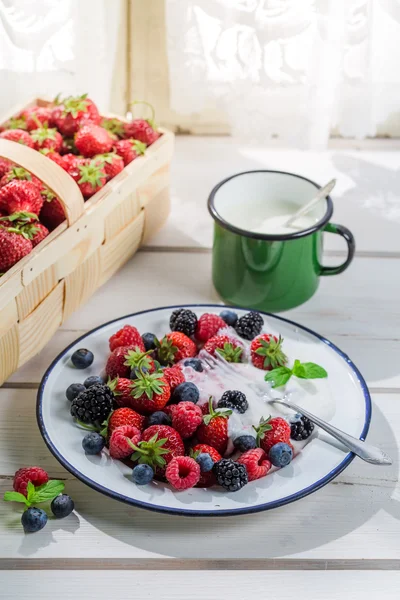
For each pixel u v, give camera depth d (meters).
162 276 1.09
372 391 0.97
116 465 0.87
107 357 0.96
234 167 1.24
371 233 1.15
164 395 0.90
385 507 0.88
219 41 1.18
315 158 1.26
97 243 1.01
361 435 0.89
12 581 0.82
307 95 1.19
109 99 1.23
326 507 0.87
